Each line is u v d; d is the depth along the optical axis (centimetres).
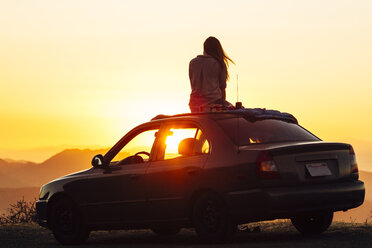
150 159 1092
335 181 986
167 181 1041
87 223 1163
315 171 965
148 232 1333
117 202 1119
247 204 937
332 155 992
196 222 995
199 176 994
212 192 978
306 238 1048
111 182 1130
